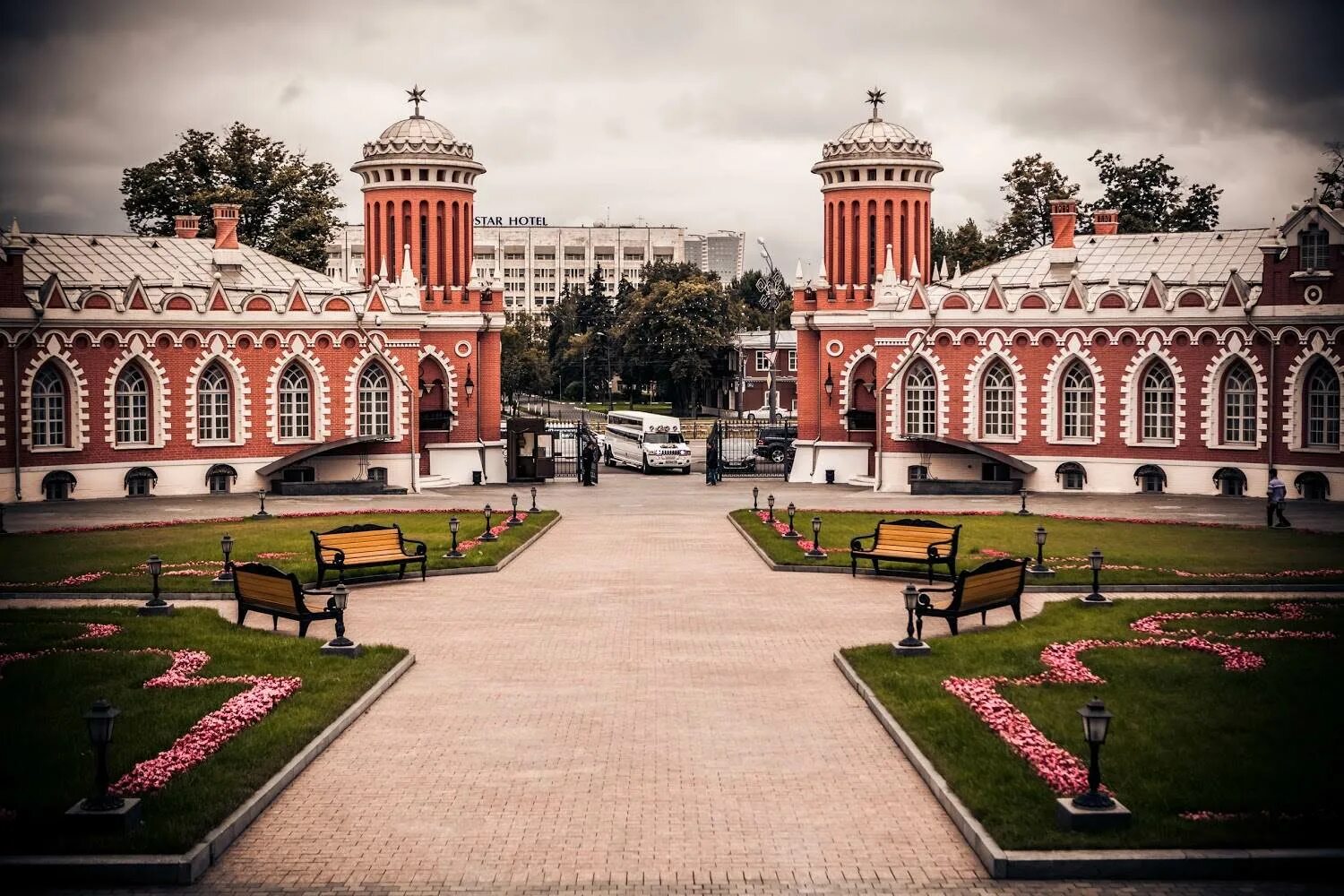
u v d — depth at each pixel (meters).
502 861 19.19
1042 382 75.12
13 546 49.19
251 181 113.44
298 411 77.62
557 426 137.75
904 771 22.94
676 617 36.25
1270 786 21.16
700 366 160.50
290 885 18.47
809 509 64.94
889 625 35.06
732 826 20.50
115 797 20.12
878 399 78.50
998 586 33.84
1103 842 19.14
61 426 70.00
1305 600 37.47
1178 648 30.70
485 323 88.12
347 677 28.44
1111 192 116.25
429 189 87.56
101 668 29.06
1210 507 64.38
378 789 22.08
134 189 111.00
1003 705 25.61
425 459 86.25
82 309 69.75
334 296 78.06
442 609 37.47
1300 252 67.50
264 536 52.28
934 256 148.38
